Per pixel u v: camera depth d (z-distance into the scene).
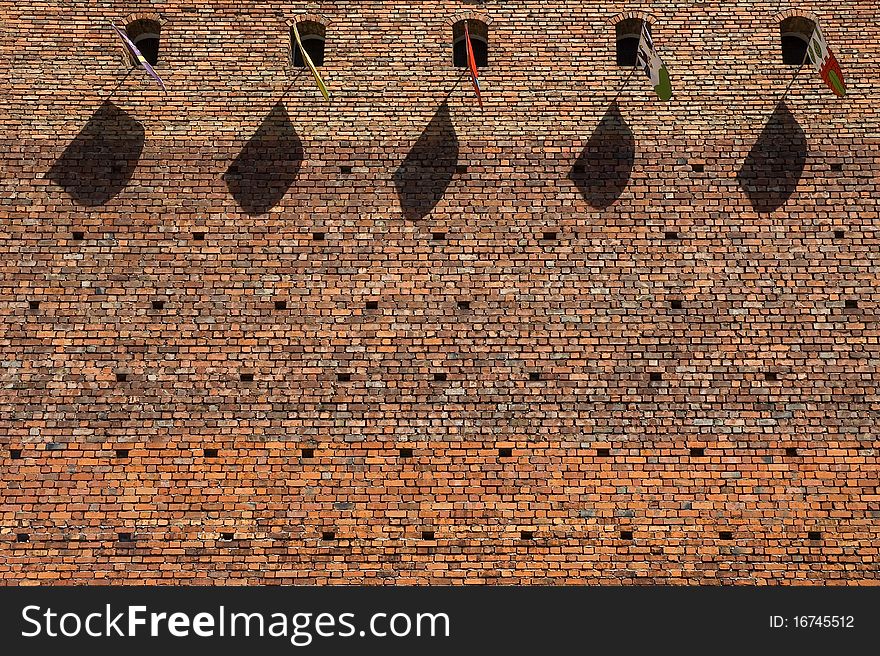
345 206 16.59
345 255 16.33
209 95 17.17
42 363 15.73
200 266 16.25
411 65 17.34
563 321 16.00
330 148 16.91
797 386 15.67
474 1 17.67
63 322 15.93
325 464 15.40
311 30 17.66
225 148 16.91
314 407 15.62
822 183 16.66
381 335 15.96
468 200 16.62
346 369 15.80
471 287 16.19
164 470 15.34
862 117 16.98
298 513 15.21
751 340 15.89
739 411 15.57
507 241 16.41
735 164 16.78
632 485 15.30
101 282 16.12
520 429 15.54
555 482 15.33
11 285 16.06
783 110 17.06
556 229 16.45
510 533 15.14
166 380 15.70
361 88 17.23
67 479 15.28
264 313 16.05
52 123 16.97
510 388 15.72
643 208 16.55
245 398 15.66
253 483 15.32
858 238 16.36
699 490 15.27
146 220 16.47
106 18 17.55
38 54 17.31
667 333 15.94
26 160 16.73
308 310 16.06
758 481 15.29
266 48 17.44
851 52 17.36
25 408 15.54
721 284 16.16
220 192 16.66
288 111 17.11
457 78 17.28
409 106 17.14
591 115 17.08
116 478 15.30
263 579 14.97
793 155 16.81
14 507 15.15
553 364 15.81
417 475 15.37
